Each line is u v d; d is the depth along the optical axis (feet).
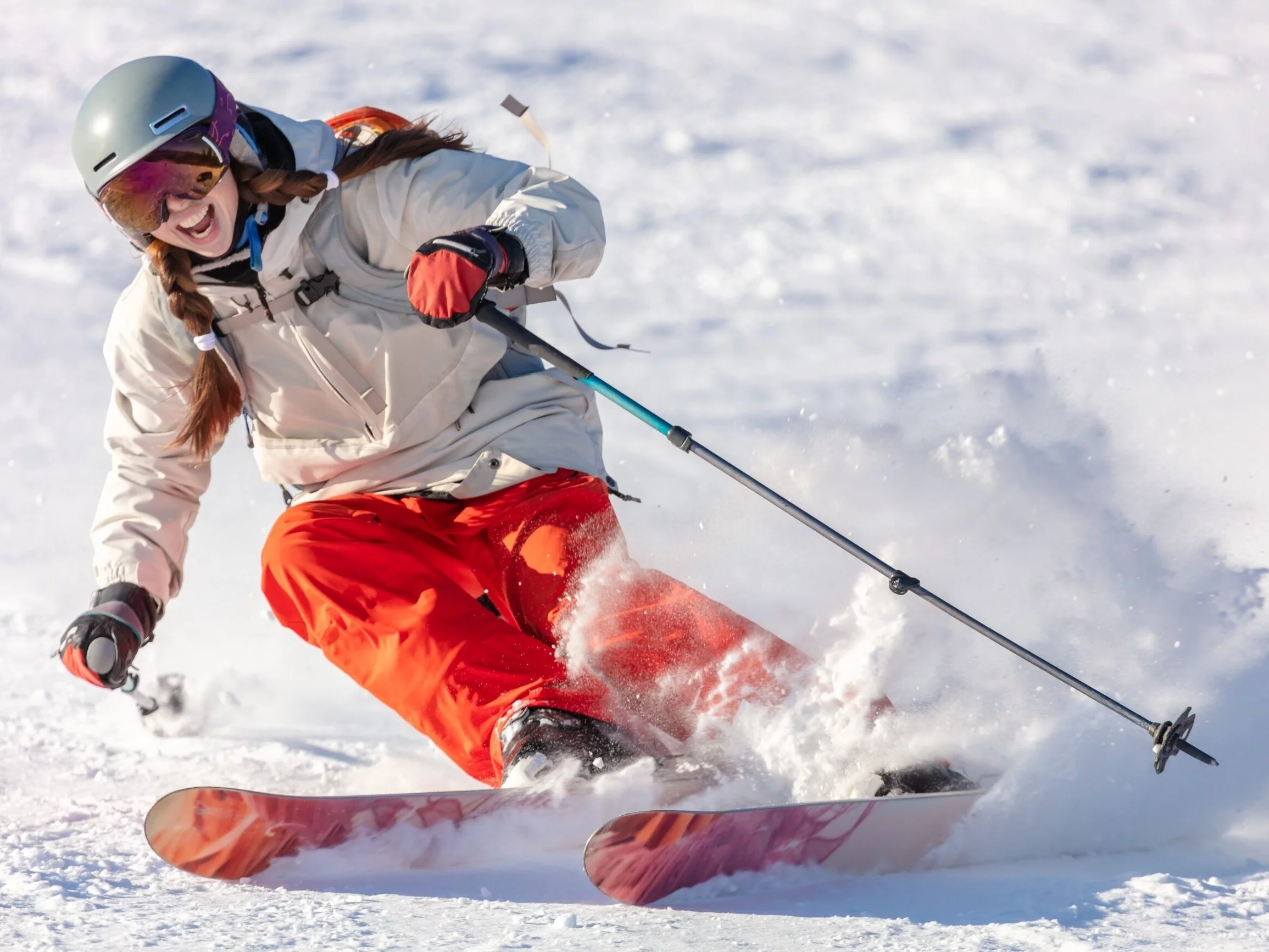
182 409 36.96
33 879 28.50
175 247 33.99
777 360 94.07
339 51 165.27
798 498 48.70
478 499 37.22
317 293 35.42
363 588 34.37
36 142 147.02
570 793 30.71
